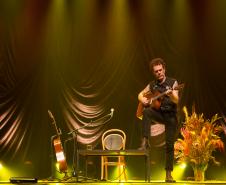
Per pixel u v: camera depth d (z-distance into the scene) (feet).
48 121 26.61
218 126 24.34
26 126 26.35
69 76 26.94
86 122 26.45
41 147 26.32
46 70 26.96
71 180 18.22
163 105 17.13
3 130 26.17
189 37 26.76
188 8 26.96
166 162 16.92
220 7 26.73
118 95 26.68
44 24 27.25
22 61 26.81
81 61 27.04
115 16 27.22
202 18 26.81
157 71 17.22
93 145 26.11
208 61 26.48
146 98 17.43
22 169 26.07
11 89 26.45
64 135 26.35
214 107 26.05
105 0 27.35
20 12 27.09
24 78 26.68
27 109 26.50
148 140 16.96
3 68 26.50
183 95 26.22
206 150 21.70
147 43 26.89
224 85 26.18
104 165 23.39
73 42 27.22
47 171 26.17
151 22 27.02
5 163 25.98
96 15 27.30
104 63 26.96
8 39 26.81
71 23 27.30
